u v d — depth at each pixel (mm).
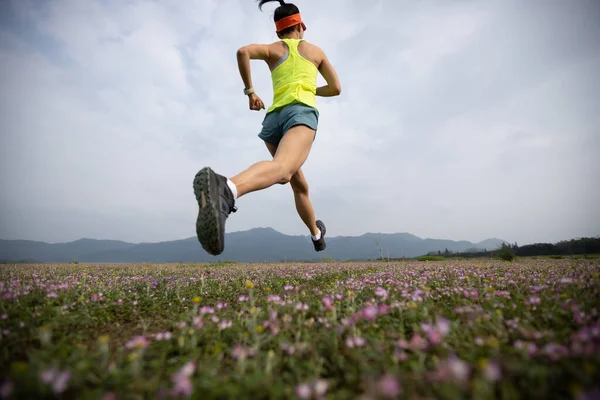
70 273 6520
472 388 1136
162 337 1898
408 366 1430
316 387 1216
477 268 5902
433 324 1975
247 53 3152
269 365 1398
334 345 1706
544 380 1178
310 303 2717
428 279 4312
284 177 2768
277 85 3246
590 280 2930
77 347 1724
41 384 1166
